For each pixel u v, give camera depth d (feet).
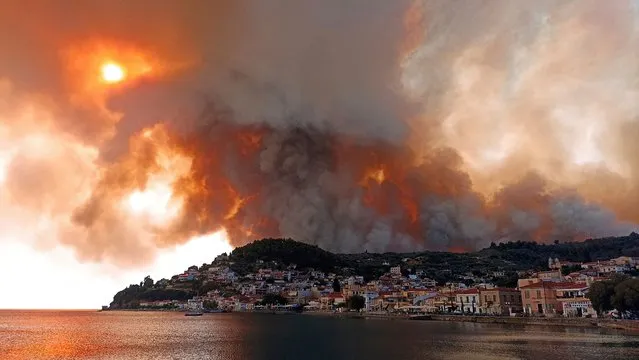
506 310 482.28
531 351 206.80
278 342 279.08
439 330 335.06
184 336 345.31
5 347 288.51
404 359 197.47
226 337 322.96
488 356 198.49
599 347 210.79
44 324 574.15
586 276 510.99
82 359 227.81
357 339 283.38
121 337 350.02
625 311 305.73
